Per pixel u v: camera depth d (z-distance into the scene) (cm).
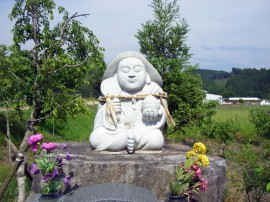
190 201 467
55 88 752
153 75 597
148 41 1027
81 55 735
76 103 693
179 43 1011
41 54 699
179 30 1013
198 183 454
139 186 470
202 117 1025
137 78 573
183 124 1024
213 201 486
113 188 446
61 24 717
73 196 425
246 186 656
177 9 1024
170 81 983
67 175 466
